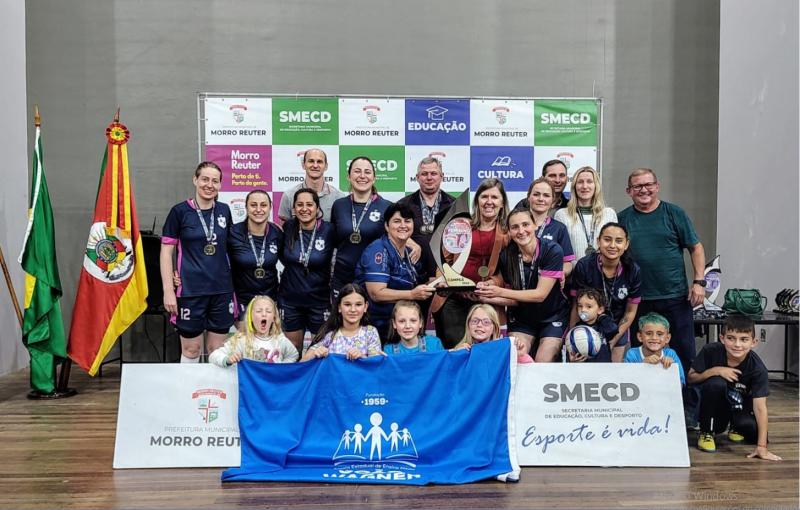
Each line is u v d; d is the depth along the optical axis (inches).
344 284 172.6
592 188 180.1
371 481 125.4
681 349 174.4
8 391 209.6
